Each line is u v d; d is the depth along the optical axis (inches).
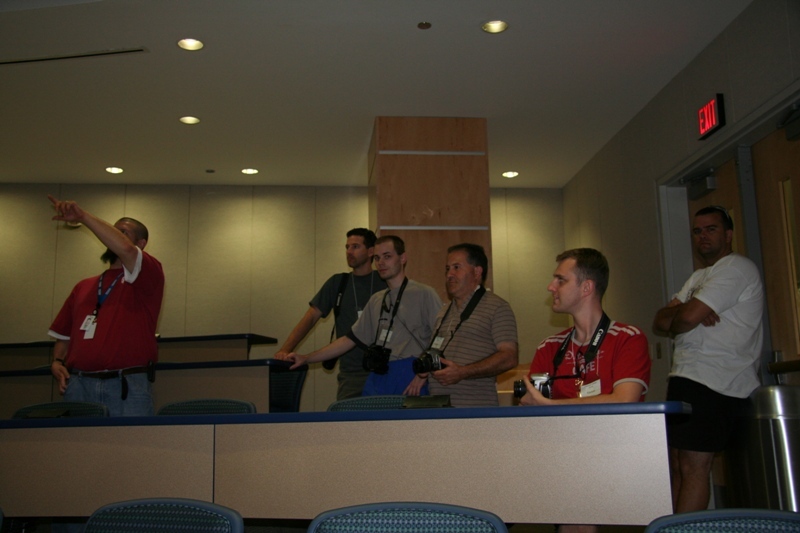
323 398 278.8
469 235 224.5
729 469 127.5
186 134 239.0
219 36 175.0
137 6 160.6
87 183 288.4
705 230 133.7
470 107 221.9
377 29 173.5
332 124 233.6
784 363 152.9
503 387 189.9
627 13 166.4
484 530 52.6
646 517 72.4
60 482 86.6
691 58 188.5
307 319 169.3
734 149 175.9
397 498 77.0
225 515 55.9
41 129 231.6
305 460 80.2
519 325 291.1
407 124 229.0
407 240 222.7
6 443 89.4
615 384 86.7
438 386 118.3
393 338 136.9
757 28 157.9
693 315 118.7
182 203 291.7
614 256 244.4
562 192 305.6
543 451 75.2
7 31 169.0
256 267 289.1
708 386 118.9
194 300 284.0
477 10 165.3
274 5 161.8
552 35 177.0
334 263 291.3
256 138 243.9
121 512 59.7
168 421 85.0
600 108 222.7
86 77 195.2
